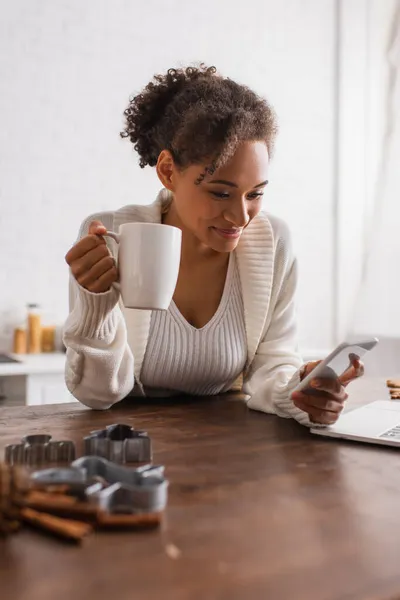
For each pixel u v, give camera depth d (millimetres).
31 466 695
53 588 415
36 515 516
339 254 3785
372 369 3480
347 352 853
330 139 3783
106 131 3078
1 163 2840
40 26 2916
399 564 468
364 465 753
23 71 2881
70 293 1250
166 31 3244
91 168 3041
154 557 468
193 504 593
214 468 722
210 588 420
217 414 1066
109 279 924
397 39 3672
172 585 423
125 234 843
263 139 1005
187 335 1248
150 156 1189
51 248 2949
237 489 643
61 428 913
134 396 1285
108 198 3086
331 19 3789
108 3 3078
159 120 1141
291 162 3658
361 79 3814
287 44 3645
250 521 550
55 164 2955
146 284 831
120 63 3111
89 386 1069
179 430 928
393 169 3514
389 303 3453
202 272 1279
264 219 1330
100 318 968
